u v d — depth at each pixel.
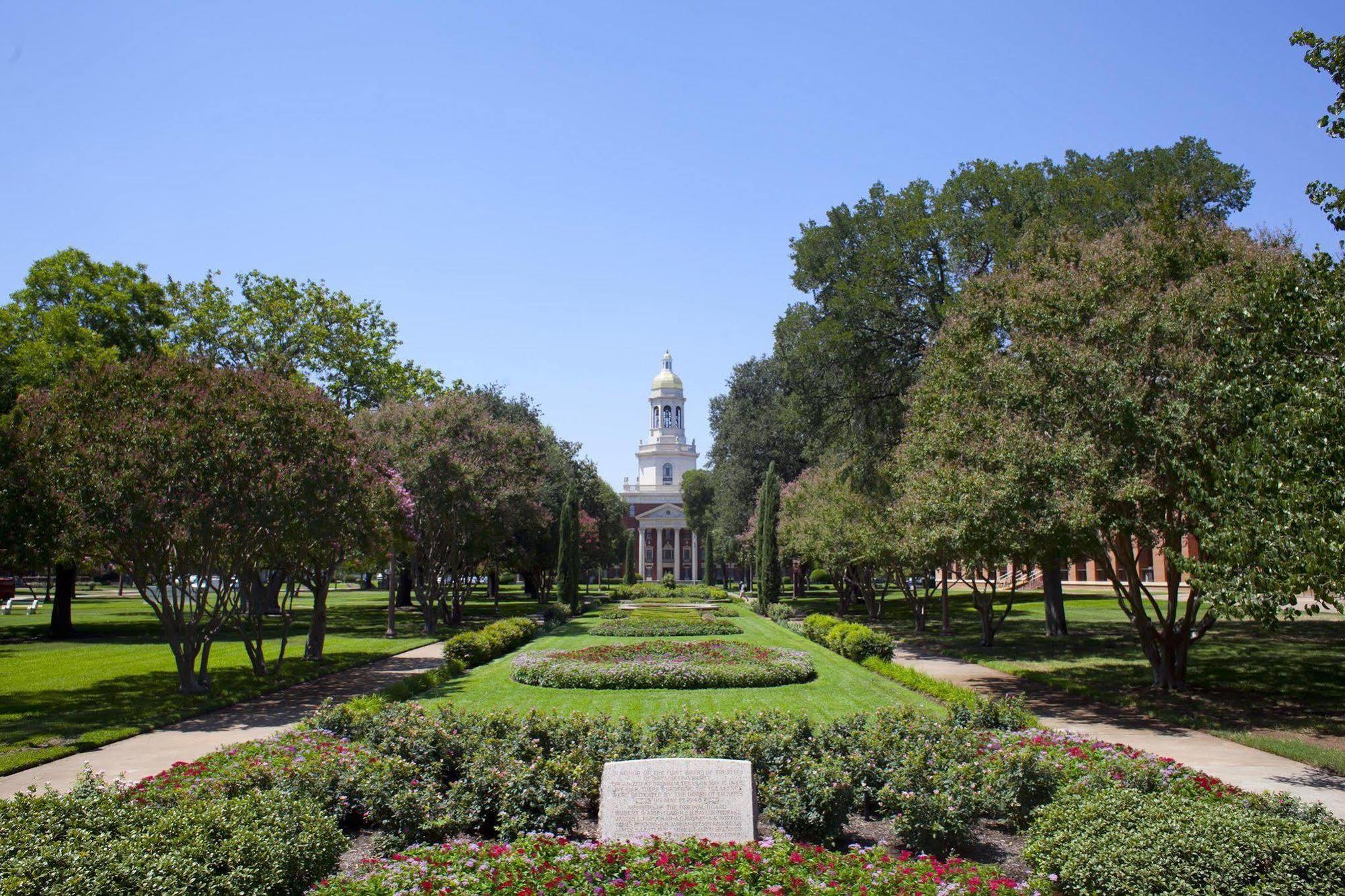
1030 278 17.62
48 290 30.58
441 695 17.20
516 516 33.38
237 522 16.27
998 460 15.35
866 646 21.84
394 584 30.09
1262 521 10.97
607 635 29.88
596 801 9.65
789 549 38.03
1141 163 26.28
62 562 20.42
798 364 32.31
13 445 16.06
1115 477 14.54
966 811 8.45
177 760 11.95
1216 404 13.34
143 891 5.66
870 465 31.36
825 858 6.80
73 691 17.62
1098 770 8.76
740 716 10.84
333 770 9.02
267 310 36.03
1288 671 19.09
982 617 26.55
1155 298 15.51
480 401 32.62
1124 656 23.12
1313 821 6.90
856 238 32.44
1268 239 16.59
